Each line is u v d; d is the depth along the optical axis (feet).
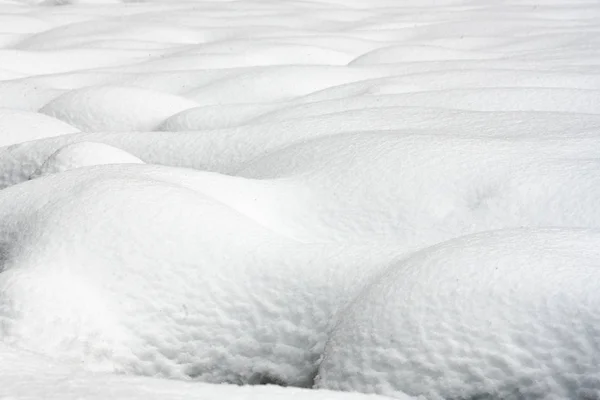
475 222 17.51
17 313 13.17
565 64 44.16
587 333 10.90
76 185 16.66
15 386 8.84
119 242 14.53
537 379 10.87
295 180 19.70
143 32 68.33
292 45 55.42
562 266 11.87
